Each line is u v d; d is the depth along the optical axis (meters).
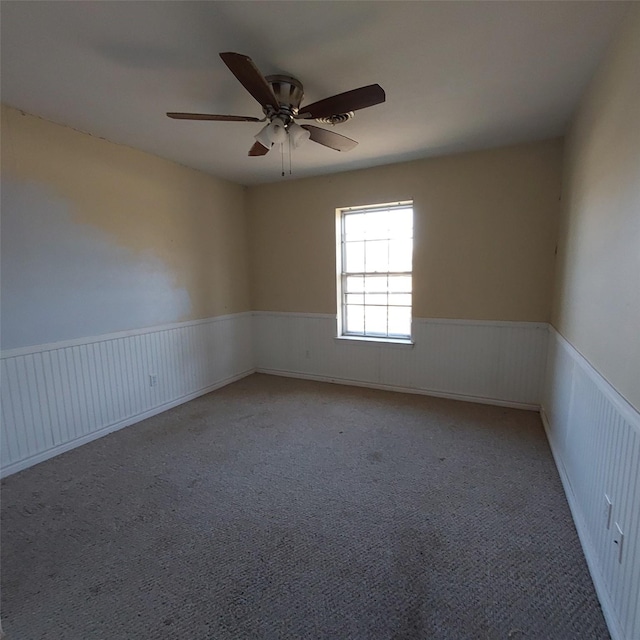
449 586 1.50
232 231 4.36
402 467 2.42
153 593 1.50
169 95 2.22
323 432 2.98
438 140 3.03
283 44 1.74
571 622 1.34
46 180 2.56
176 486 2.25
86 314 2.85
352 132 2.84
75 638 1.32
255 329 4.78
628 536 1.23
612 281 1.53
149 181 3.30
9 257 2.39
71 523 1.92
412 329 3.81
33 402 2.54
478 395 3.59
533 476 2.29
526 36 1.69
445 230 3.53
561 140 2.99
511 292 3.33
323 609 1.41
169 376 3.59
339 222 4.13
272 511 2.00
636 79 1.35
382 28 1.63
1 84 2.08
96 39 1.69
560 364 2.58
